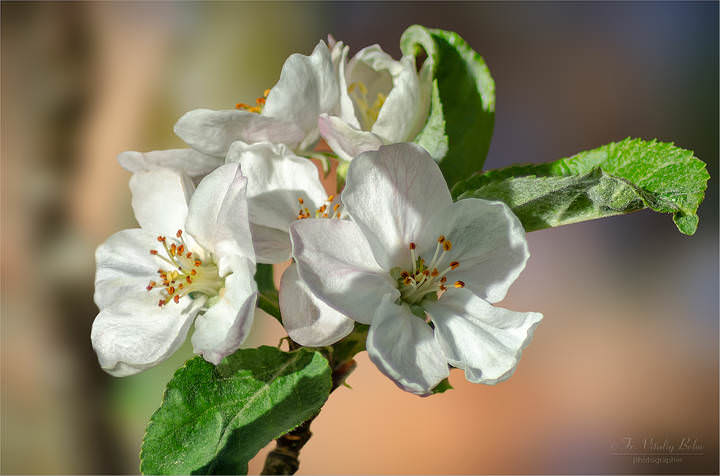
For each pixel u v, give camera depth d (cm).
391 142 34
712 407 72
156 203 34
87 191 74
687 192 32
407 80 34
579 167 33
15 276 70
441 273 32
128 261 34
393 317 32
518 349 32
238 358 32
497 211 32
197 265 33
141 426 66
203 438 31
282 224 33
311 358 32
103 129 76
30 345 69
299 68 33
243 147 33
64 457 67
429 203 32
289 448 33
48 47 76
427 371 32
